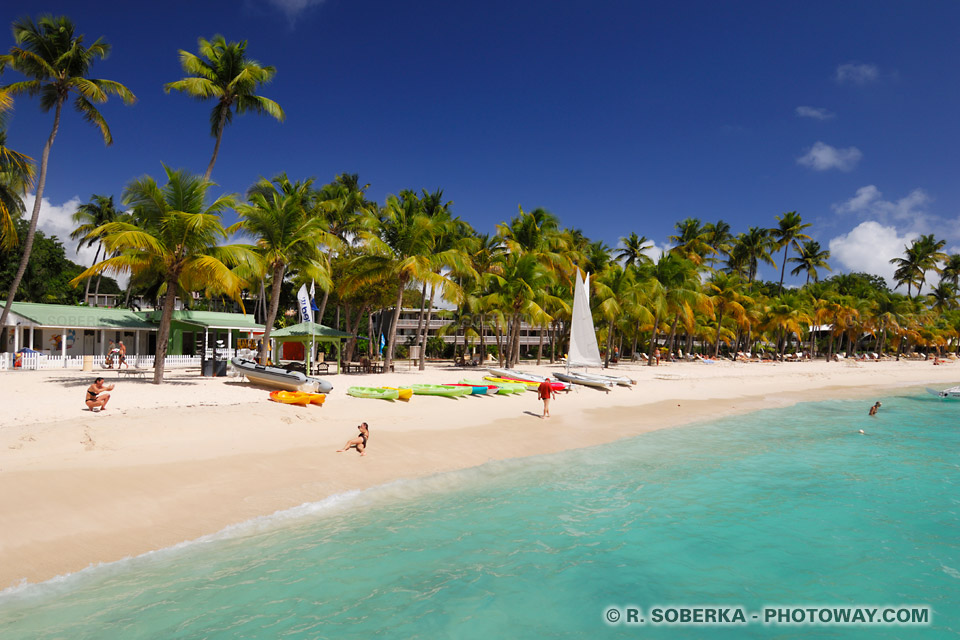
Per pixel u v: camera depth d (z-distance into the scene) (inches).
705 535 387.9
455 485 479.8
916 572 339.6
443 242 1353.3
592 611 283.0
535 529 386.9
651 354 1916.8
